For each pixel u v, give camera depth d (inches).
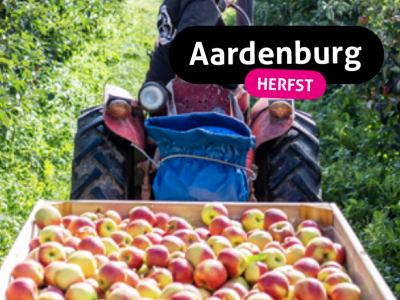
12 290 87.3
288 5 400.5
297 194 164.2
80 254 97.8
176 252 103.2
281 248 106.8
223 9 178.4
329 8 308.5
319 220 121.4
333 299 92.1
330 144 274.5
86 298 88.7
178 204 125.7
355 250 99.3
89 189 160.9
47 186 212.5
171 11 162.7
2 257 156.1
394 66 219.1
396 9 215.2
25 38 229.0
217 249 106.7
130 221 120.4
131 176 169.2
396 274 163.3
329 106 313.0
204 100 161.2
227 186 134.9
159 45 168.6
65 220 118.6
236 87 158.1
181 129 143.1
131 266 103.0
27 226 111.0
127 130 158.7
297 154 168.4
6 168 211.5
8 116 207.6
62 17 313.9
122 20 462.3
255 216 121.0
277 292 90.4
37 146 233.0
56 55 309.9
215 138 134.6
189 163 137.9
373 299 86.4
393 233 178.9
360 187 221.1
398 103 220.2
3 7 244.1
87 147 164.7
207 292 95.3
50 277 93.0
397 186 212.2
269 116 166.1
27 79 225.9
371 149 252.7
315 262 100.6
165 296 89.0
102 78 340.8
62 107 273.9
